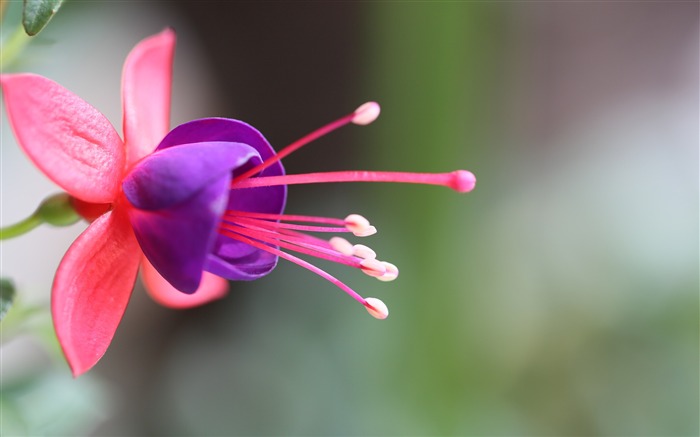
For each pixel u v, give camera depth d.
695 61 0.74
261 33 0.69
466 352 0.55
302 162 0.69
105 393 0.36
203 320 0.61
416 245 0.55
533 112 0.71
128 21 0.63
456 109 0.56
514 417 0.55
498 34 0.66
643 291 0.59
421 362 0.54
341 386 0.53
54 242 0.57
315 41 0.68
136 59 0.28
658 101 0.74
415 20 0.56
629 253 0.61
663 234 0.61
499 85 0.67
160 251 0.27
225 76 0.69
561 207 0.65
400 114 0.57
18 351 0.53
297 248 0.28
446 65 0.56
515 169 0.68
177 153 0.27
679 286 0.58
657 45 0.73
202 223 0.26
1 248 0.55
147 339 0.62
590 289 0.60
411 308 0.54
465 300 0.56
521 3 0.66
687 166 0.67
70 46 0.43
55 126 0.26
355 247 0.28
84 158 0.27
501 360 0.57
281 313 0.56
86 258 0.27
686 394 0.55
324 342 0.55
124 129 0.28
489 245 0.61
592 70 0.72
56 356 0.33
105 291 0.27
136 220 0.27
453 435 0.53
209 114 0.69
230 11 0.68
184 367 0.58
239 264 0.28
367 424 0.52
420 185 0.56
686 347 0.56
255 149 0.27
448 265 0.55
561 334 0.59
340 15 0.67
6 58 0.30
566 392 0.57
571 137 0.72
